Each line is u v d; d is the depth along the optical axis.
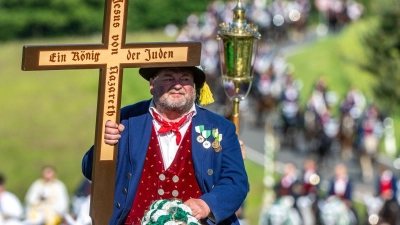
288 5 94.69
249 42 14.67
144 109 11.52
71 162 64.19
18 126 72.06
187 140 11.40
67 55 10.77
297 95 64.88
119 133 11.06
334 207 43.75
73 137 69.75
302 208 43.94
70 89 82.44
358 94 65.31
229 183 11.25
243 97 14.87
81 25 111.38
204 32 90.06
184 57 11.02
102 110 10.99
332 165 61.62
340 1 98.94
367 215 44.19
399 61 58.75
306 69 82.44
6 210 30.59
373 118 61.50
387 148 66.38
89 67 10.88
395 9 57.69
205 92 11.91
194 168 11.36
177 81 11.14
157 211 10.45
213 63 72.38
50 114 75.50
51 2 110.06
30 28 110.19
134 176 11.30
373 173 60.06
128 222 11.34
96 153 11.05
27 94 81.25
